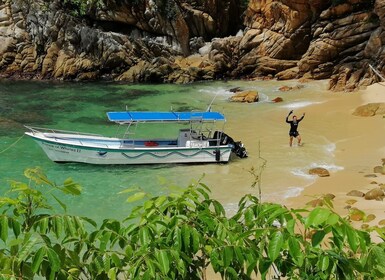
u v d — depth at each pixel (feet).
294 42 143.95
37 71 150.10
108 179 74.95
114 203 65.36
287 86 133.49
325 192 68.18
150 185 73.15
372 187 69.82
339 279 14.96
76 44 151.33
